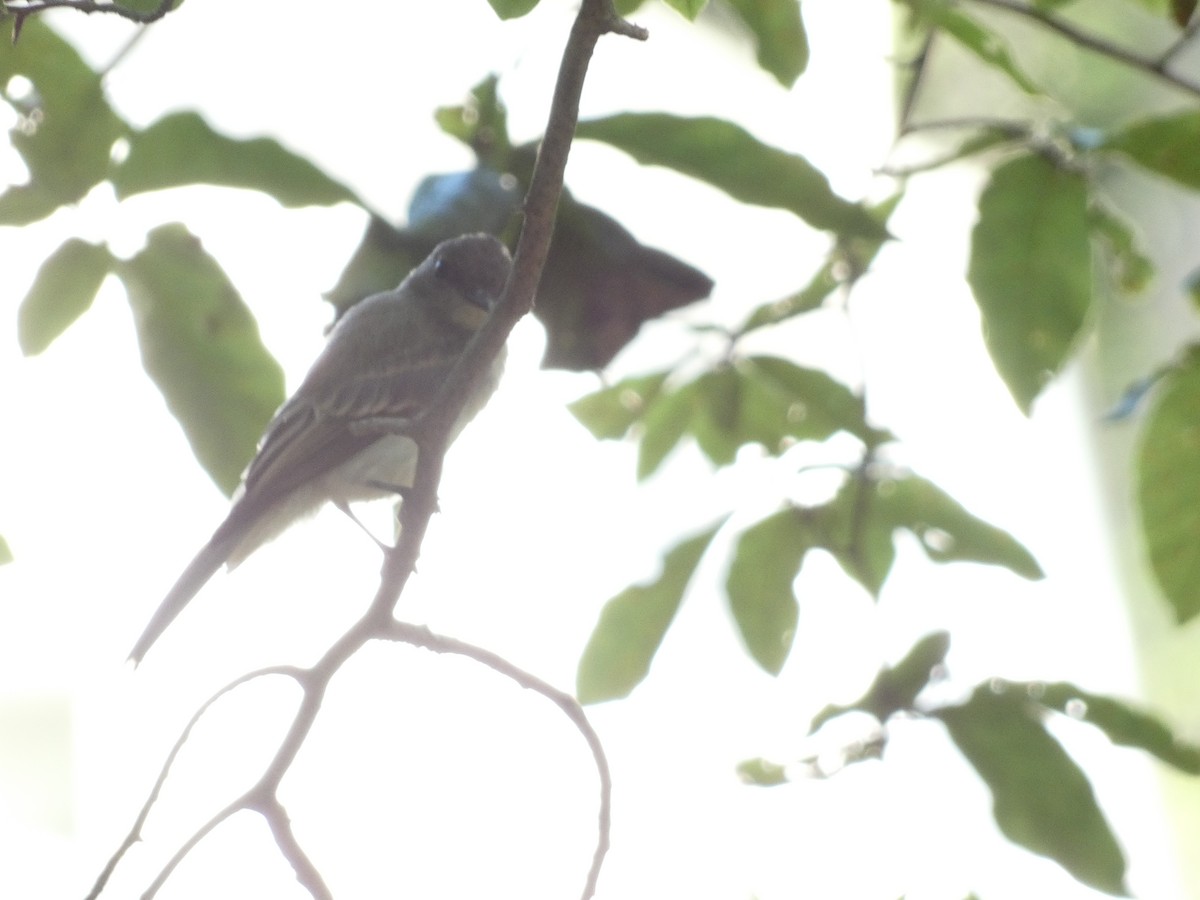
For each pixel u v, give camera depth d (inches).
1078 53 402.0
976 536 220.7
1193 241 402.9
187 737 159.6
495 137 204.7
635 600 221.5
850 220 195.0
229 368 203.9
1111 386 419.8
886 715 195.8
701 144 193.0
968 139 215.9
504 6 167.9
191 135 184.7
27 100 187.0
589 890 166.6
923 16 211.9
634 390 235.5
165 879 152.7
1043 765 192.2
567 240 204.5
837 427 226.7
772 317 230.8
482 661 172.4
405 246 196.4
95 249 192.9
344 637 171.6
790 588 221.1
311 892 155.8
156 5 191.9
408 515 179.3
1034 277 207.5
